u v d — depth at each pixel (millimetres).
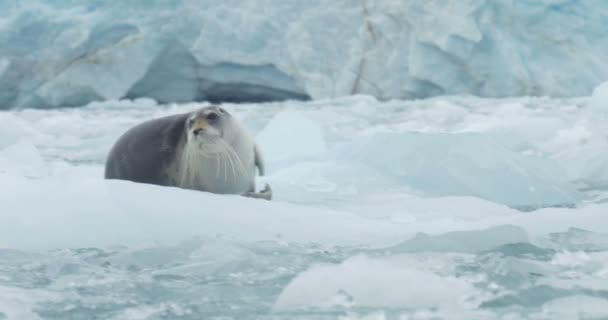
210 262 9516
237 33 51062
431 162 17781
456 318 7086
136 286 8578
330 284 7988
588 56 46156
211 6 52219
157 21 52000
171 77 54031
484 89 47812
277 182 17750
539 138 24719
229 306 7695
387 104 43781
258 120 33844
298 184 17594
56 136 32469
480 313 7227
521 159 17859
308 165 19109
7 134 30359
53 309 7621
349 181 17625
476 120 31734
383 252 10180
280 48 51219
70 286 8578
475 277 8578
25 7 51594
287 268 9367
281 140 23109
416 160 18062
